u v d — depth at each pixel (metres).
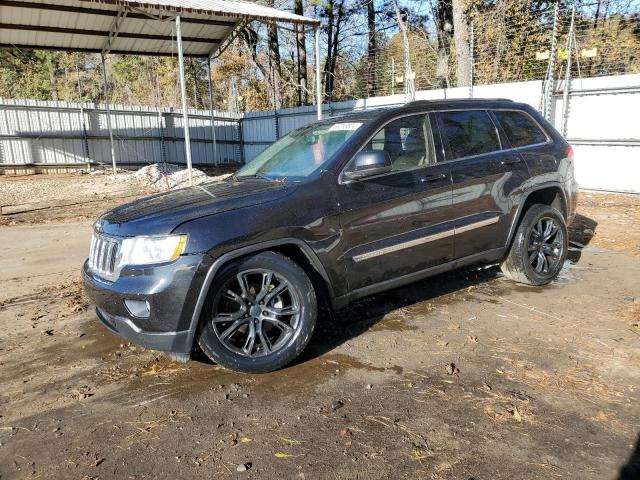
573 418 2.78
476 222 4.34
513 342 3.77
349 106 17.38
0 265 6.63
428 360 3.52
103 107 21.64
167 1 11.41
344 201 3.62
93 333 4.23
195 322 3.11
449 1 23.34
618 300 4.55
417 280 4.17
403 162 4.01
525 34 14.52
